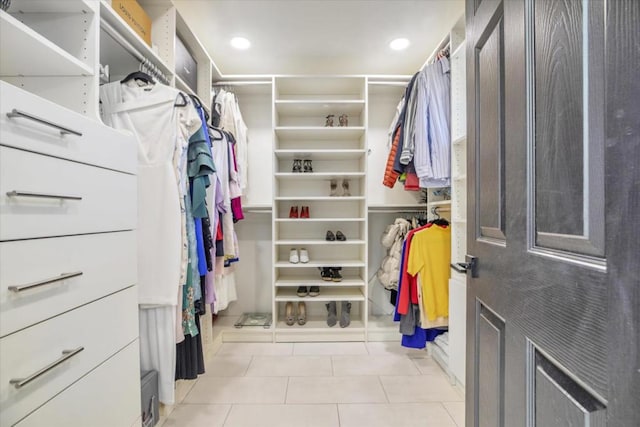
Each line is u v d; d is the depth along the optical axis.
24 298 0.63
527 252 0.65
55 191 0.71
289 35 2.00
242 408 1.56
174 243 1.24
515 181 0.70
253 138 2.75
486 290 0.86
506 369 0.74
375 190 2.74
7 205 0.60
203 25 1.88
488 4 0.85
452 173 1.80
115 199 0.93
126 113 1.26
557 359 0.55
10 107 0.60
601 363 0.44
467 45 1.00
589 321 0.47
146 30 1.40
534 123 0.63
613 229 0.42
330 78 2.38
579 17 0.49
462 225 1.79
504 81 0.75
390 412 1.53
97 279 0.85
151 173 1.24
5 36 0.77
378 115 2.76
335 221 2.65
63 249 0.73
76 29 1.00
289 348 2.27
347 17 1.82
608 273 0.43
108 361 0.89
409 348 2.26
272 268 2.59
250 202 2.74
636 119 0.39
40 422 0.67
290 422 1.46
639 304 0.38
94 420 0.83
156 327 1.26
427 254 1.95
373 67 2.47
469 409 0.99
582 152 0.49
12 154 0.61
